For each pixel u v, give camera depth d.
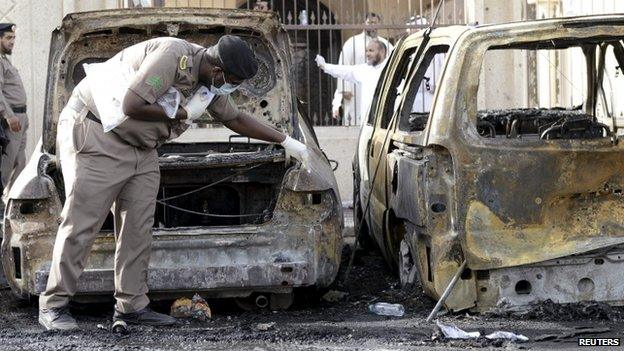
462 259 9.55
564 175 9.48
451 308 9.60
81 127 9.14
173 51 8.92
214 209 10.87
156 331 9.38
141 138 9.14
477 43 9.58
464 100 9.52
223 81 9.03
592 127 9.72
